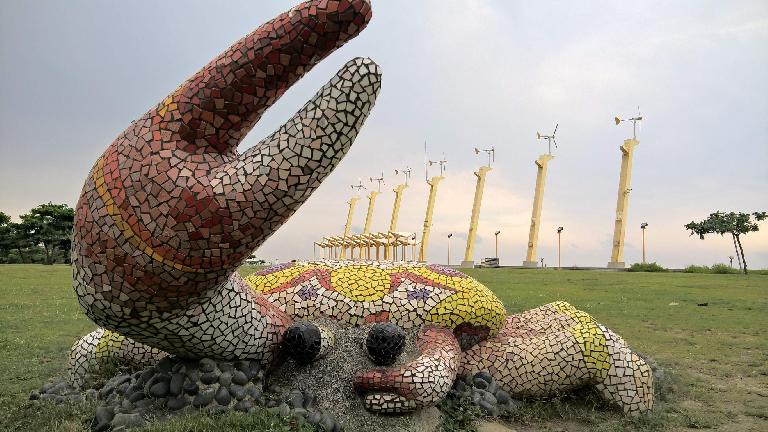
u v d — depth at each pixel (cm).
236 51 421
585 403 629
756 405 647
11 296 1605
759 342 993
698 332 1090
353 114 429
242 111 430
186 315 471
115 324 464
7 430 510
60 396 584
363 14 405
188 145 430
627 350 619
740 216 3731
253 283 635
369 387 510
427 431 513
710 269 3250
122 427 463
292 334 530
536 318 686
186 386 498
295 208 441
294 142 424
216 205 415
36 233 4341
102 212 424
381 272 636
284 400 511
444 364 527
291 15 411
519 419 590
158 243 418
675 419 597
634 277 2403
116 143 438
